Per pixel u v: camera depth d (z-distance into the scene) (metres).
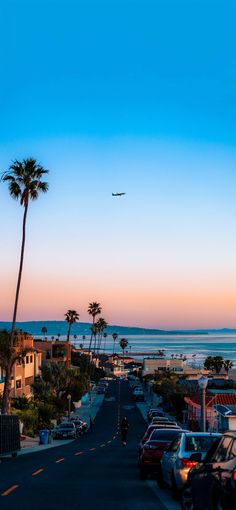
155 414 81.06
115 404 113.25
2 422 31.12
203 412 26.61
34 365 87.88
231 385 78.69
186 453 15.91
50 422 66.12
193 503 12.48
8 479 20.92
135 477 22.72
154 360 173.75
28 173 50.78
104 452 37.34
